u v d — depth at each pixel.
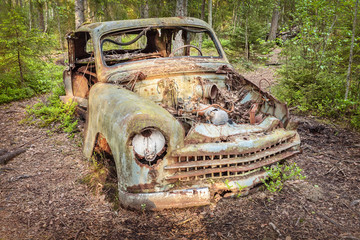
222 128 2.61
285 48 7.44
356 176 3.19
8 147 4.17
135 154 2.22
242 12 14.12
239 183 2.49
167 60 3.69
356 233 2.22
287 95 6.52
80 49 5.00
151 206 2.29
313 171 3.34
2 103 7.02
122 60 4.38
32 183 3.09
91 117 2.89
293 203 2.63
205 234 2.20
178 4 8.76
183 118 2.92
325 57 6.51
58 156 3.84
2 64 7.69
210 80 3.67
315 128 4.80
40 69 9.72
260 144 2.55
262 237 2.17
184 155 2.28
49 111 5.61
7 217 2.45
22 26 7.87
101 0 14.77
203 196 2.34
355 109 5.22
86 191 2.89
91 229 2.28
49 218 2.44
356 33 6.25
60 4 19.44
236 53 12.79
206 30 4.39
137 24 3.97
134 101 2.41
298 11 6.63
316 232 2.23
